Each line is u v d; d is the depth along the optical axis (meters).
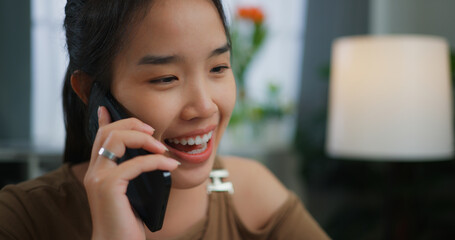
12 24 2.09
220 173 0.85
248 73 2.44
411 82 1.55
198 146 0.66
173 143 0.66
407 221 1.99
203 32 0.60
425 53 1.57
